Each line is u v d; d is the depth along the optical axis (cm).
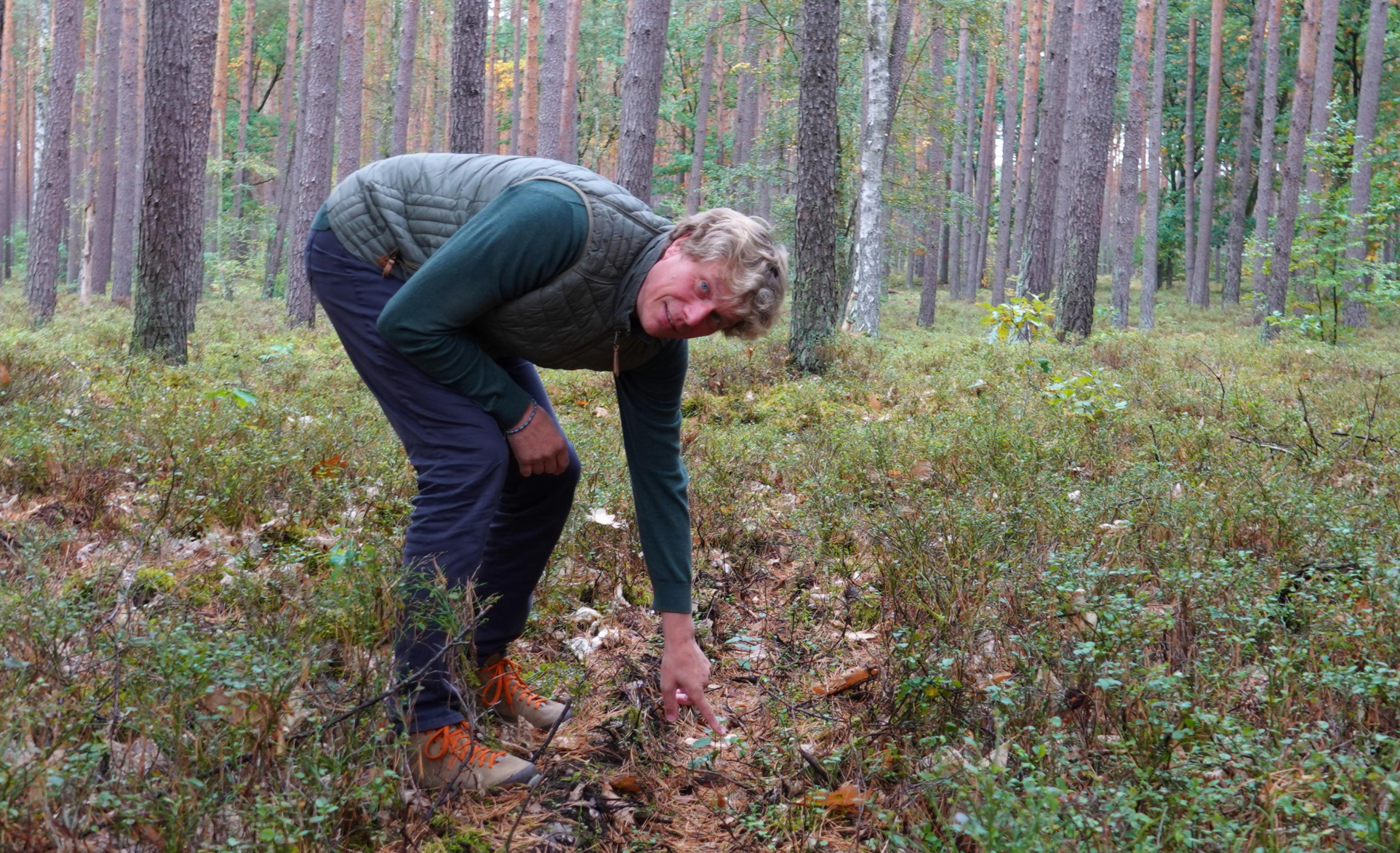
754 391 845
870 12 1492
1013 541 374
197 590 329
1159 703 237
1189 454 545
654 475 258
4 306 2098
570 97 2886
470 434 233
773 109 2241
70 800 191
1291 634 285
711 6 2808
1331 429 620
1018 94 3869
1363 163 2017
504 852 219
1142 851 184
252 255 3191
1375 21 2152
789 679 320
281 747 209
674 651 258
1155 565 349
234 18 3834
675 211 3181
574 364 245
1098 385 696
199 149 1420
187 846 187
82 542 370
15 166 4150
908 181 2069
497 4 4103
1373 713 244
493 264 218
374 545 282
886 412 752
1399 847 180
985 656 288
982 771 206
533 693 282
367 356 240
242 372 847
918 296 3922
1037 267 2030
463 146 1388
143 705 217
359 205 242
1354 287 1816
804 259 966
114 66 2814
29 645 240
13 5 3884
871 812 233
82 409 545
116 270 2631
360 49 2403
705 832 241
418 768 238
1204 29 3569
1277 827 191
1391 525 371
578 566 389
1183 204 4072
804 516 461
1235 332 2292
